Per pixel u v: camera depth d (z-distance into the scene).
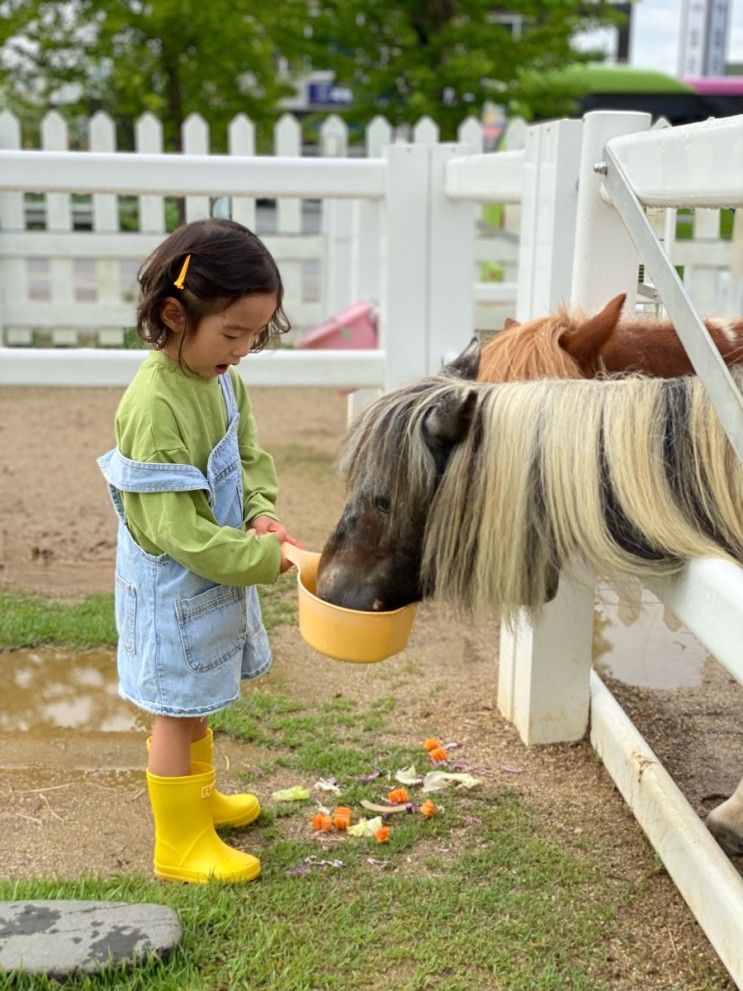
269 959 1.97
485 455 1.93
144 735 2.87
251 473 2.41
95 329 7.68
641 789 2.40
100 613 3.58
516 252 8.11
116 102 9.60
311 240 7.61
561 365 2.21
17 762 2.72
